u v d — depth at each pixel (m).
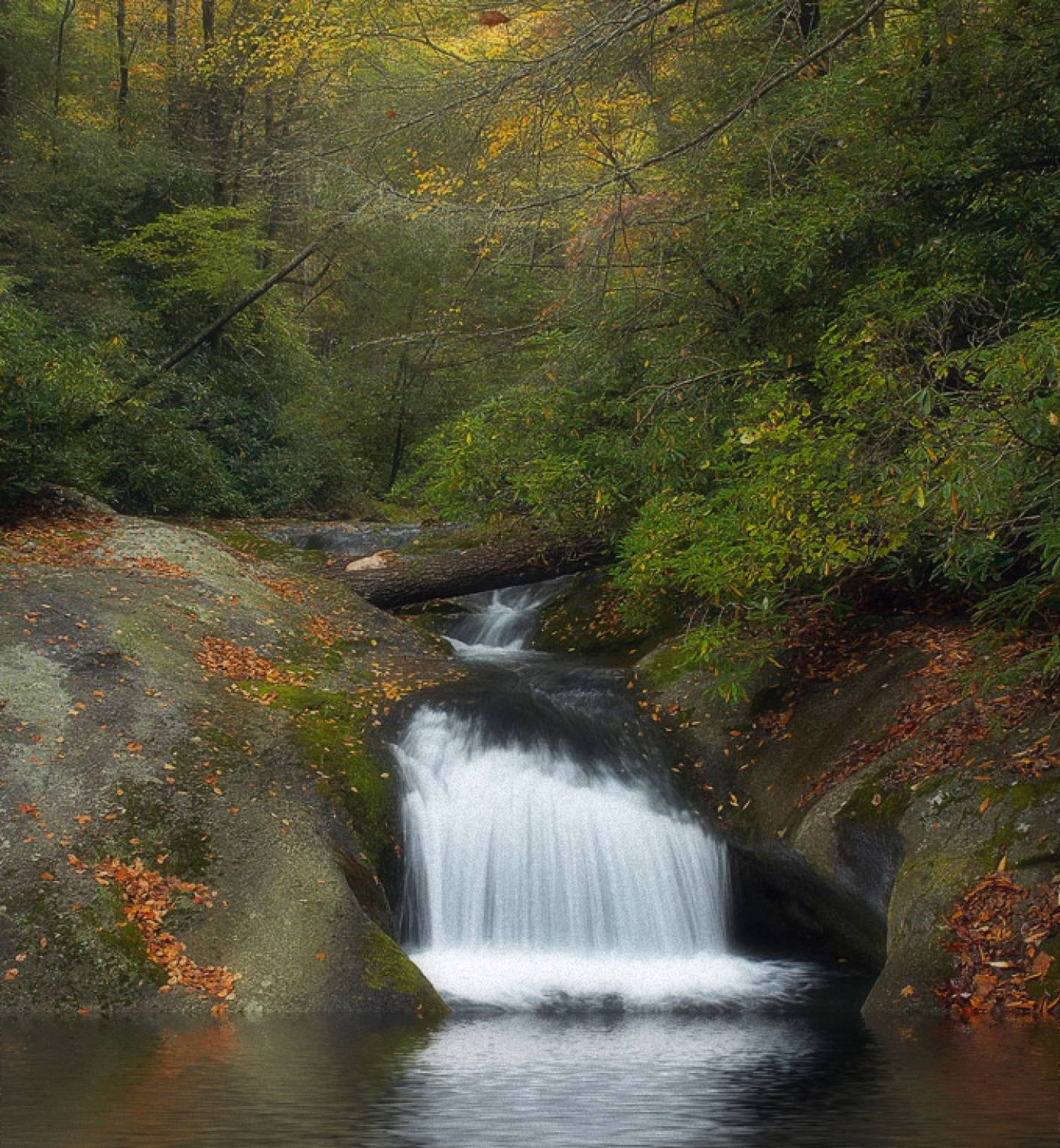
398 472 29.94
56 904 8.52
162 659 11.56
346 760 10.73
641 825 11.04
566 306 14.17
